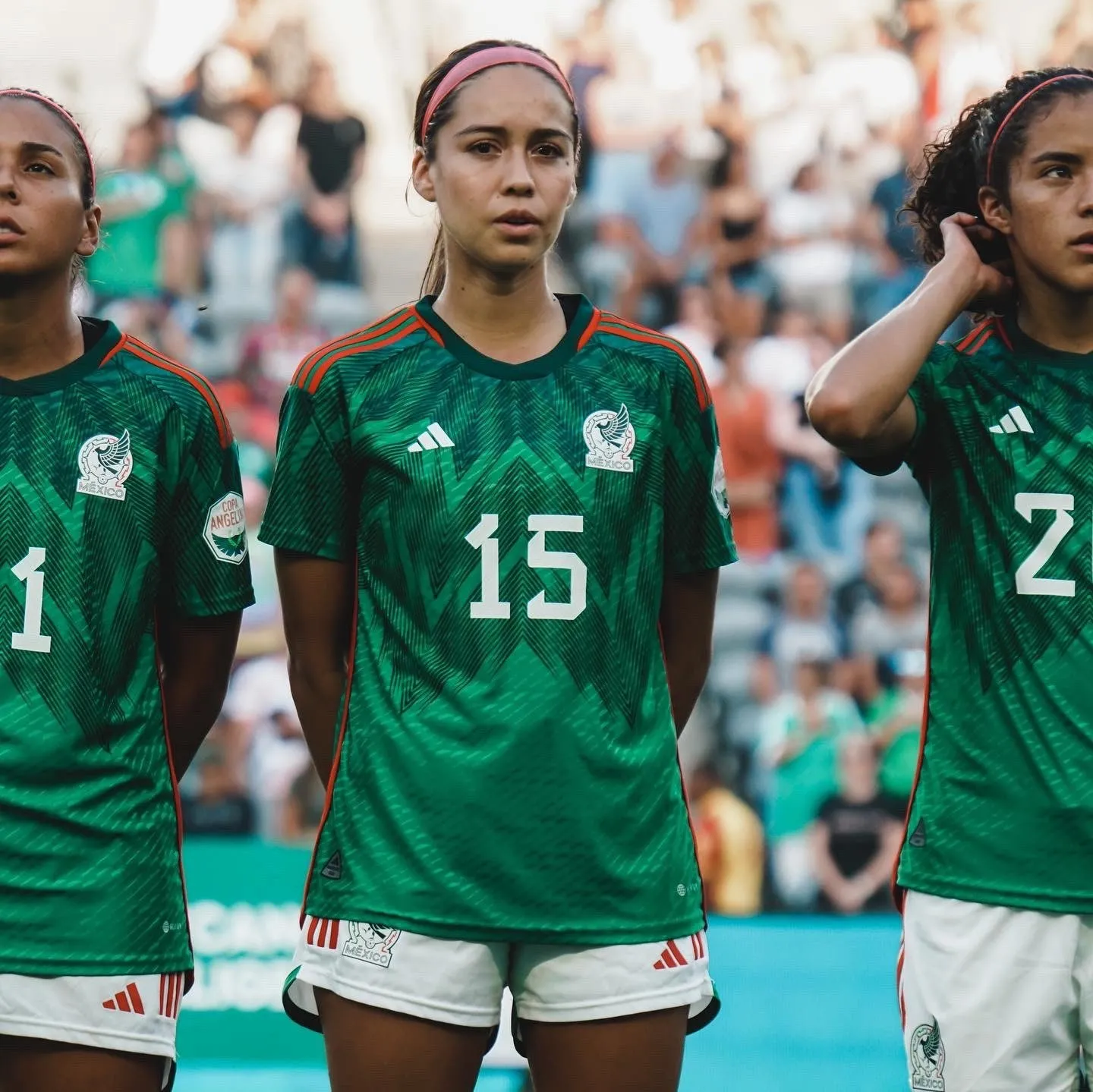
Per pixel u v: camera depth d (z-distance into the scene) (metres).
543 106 12.05
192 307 38.62
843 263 39.31
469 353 12.24
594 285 39.53
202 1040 22.23
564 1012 11.66
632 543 12.02
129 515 12.30
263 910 22.95
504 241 11.98
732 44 41.09
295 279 39.09
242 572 12.94
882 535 35.50
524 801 11.57
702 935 12.14
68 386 12.44
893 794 31.73
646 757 11.87
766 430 36.84
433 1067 11.62
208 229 39.06
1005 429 12.27
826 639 34.44
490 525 11.82
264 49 40.56
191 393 12.71
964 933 11.77
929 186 13.81
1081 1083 11.93
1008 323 12.77
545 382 12.16
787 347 38.16
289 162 39.81
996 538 12.10
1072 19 40.75
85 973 11.83
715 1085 20.89
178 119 39.91
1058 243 12.12
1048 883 11.62
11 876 11.77
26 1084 11.93
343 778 11.98
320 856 12.05
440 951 11.54
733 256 39.56
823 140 40.31
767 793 31.75
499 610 11.74
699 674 13.19
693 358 12.63
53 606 12.03
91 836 11.94
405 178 40.81
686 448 12.50
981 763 11.86
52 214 12.11
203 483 12.69
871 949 22.34
